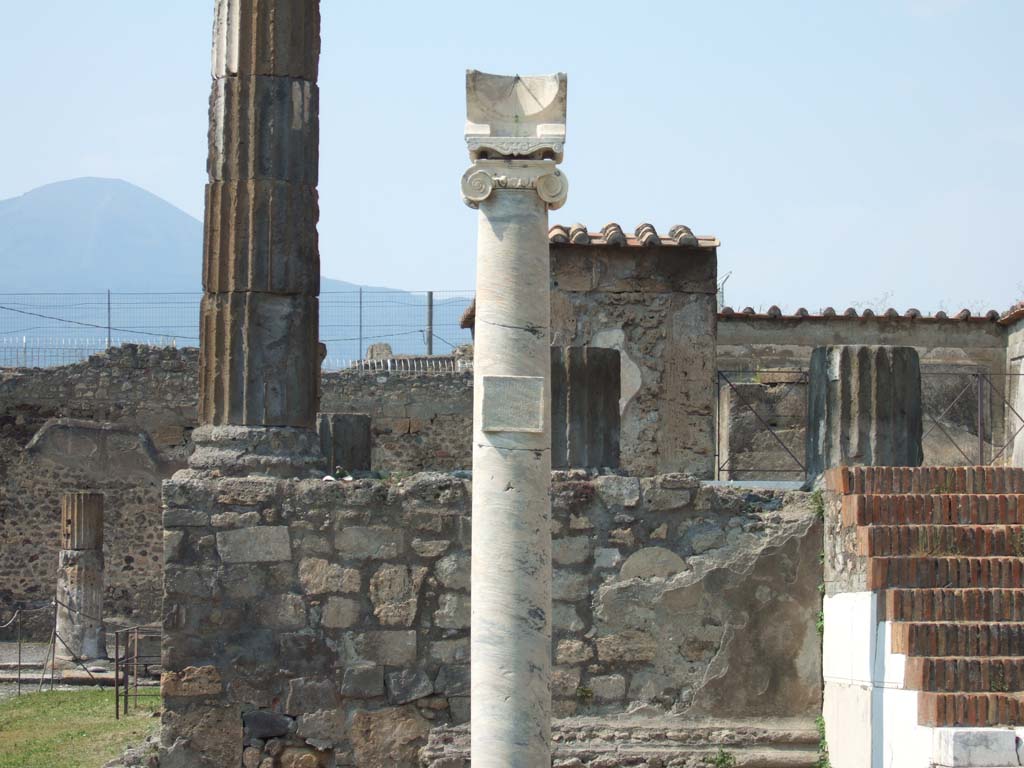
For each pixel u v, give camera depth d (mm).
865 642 16812
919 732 15148
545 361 14391
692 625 18484
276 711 18203
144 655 39688
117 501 52188
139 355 52688
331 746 18156
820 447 19359
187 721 18125
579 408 19125
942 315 33406
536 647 14023
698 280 26422
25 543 51656
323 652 18266
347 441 23203
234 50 19812
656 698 18391
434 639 18312
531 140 14359
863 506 17406
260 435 19062
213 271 19547
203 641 18203
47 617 51344
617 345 26266
